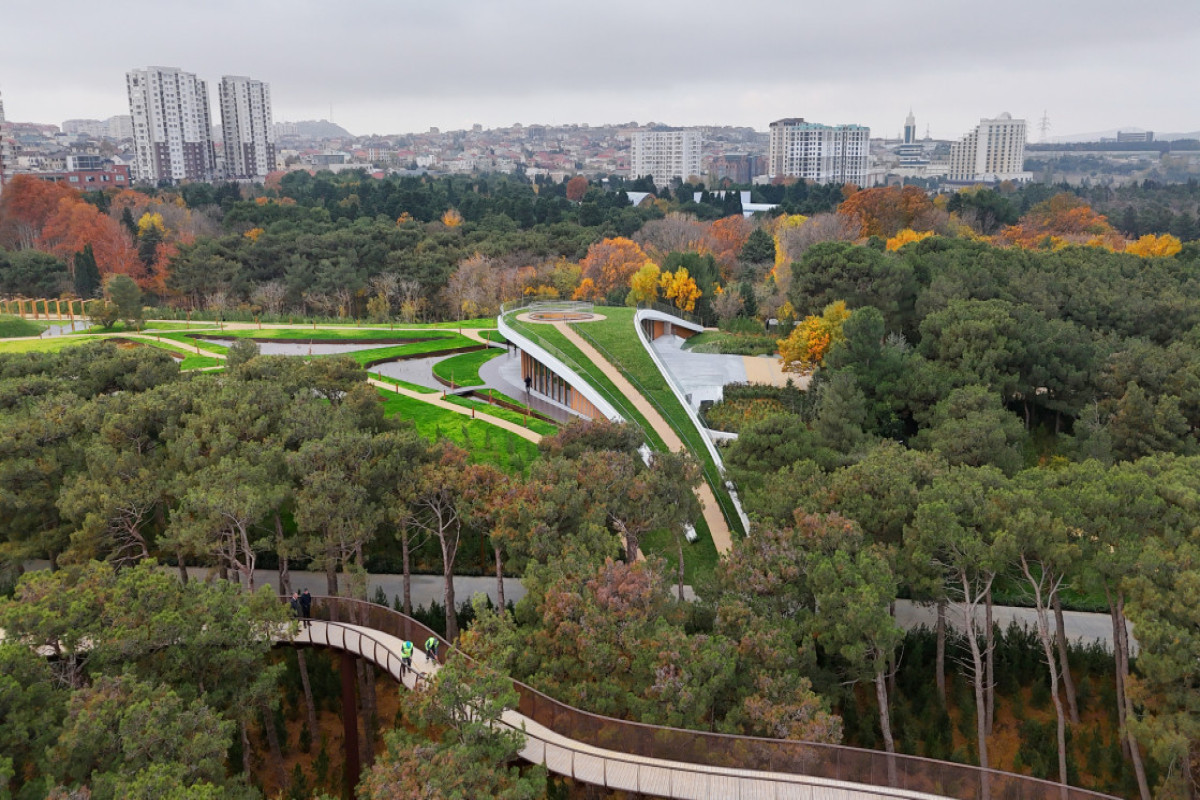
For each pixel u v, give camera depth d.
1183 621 28.67
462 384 76.75
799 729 27.23
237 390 48.22
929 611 41.75
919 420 58.84
